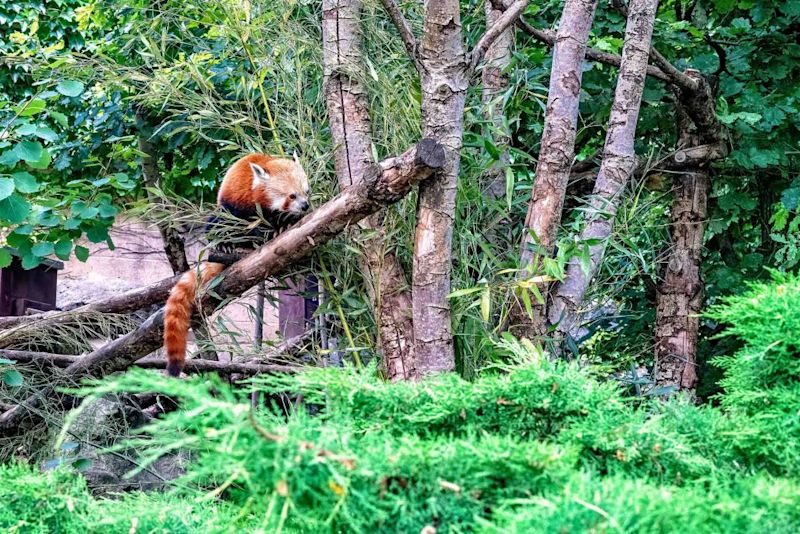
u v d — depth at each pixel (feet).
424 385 4.59
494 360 8.42
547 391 4.28
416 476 3.42
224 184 9.97
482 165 9.25
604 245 9.43
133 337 9.94
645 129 12.99
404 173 7.54
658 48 12.98
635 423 4.07
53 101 15.11
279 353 10.98
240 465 3.11
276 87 10.19
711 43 12.23
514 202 9.57
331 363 10.22
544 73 11.63
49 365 10.82
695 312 11.34
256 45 10.01
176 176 14.35
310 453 3.14
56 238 10.64
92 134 14.48
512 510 3.39
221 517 4.71
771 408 4.34
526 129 12.76
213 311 9.27
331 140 10.02
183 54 10.91
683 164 11.62
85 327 11.30
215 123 10.46
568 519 3.06
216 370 11.33
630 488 3.28
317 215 8.32
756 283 4.92
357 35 9.12
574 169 12.32
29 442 10.41
